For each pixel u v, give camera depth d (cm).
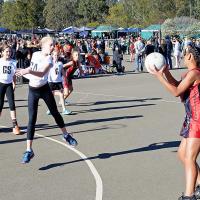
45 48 811
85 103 1622
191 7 8206
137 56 3028
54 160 845
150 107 1509
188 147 576
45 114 1380
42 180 725
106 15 10900
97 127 1171
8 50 1086
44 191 671
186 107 580
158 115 1346
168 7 8612
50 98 841
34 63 814
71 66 1421
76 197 642
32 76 807
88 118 1311
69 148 939
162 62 561
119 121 1255
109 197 640
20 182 716
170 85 562
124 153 891
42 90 820
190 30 6006
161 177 731
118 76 2731
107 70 2984
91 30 6994
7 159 858
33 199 637
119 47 2972
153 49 2988
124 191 665
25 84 2338
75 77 2666
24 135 1084
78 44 3309
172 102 1622
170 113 1379
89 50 3450
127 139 1018
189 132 576
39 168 793
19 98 1800
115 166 800
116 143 979
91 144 973
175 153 885
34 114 810
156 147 937
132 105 1560
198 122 572
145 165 802
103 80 2495
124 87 2141
